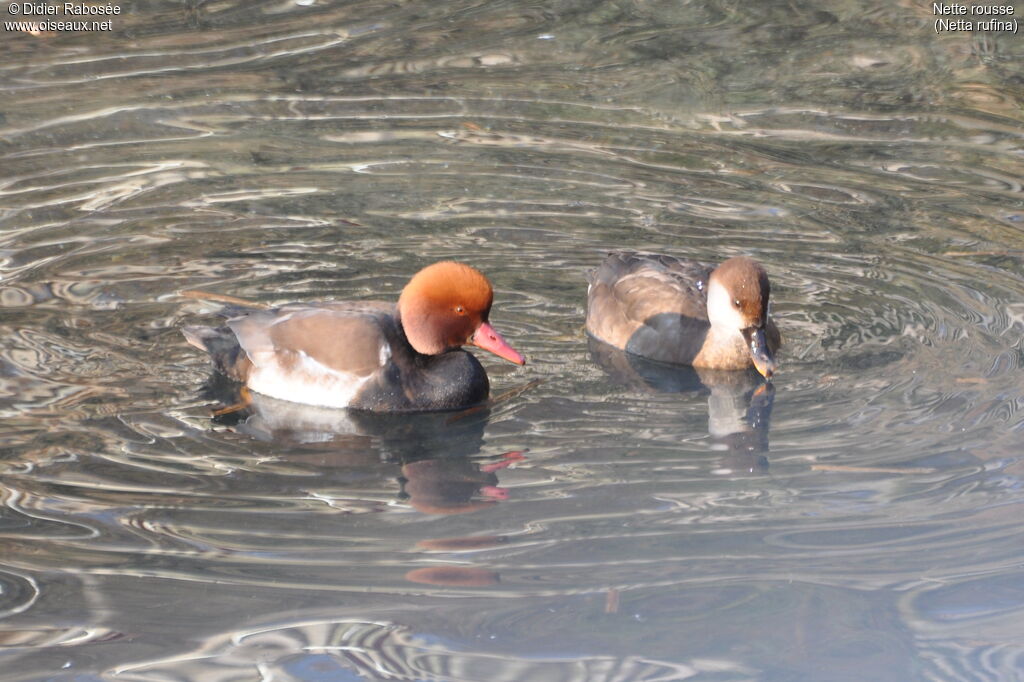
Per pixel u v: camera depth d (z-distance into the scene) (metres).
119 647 8.32
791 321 13.39
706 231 15.20
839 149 17.45
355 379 11.94
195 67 20.27
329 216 15.55
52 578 9.11
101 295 13.62
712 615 8.66
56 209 15.58
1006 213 15.53
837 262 14.49
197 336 12.51
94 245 14.73
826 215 15.59
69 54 20.77
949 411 11.55
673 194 16.17
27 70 20.03
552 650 8.32
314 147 17.48
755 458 10.94
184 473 10.65
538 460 11.00
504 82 19.75
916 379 12.18
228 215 15.55
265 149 17.41
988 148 17.38
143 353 12.62
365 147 17.50
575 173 16.73
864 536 9.64
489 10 22.92
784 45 21.19
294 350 12.12
